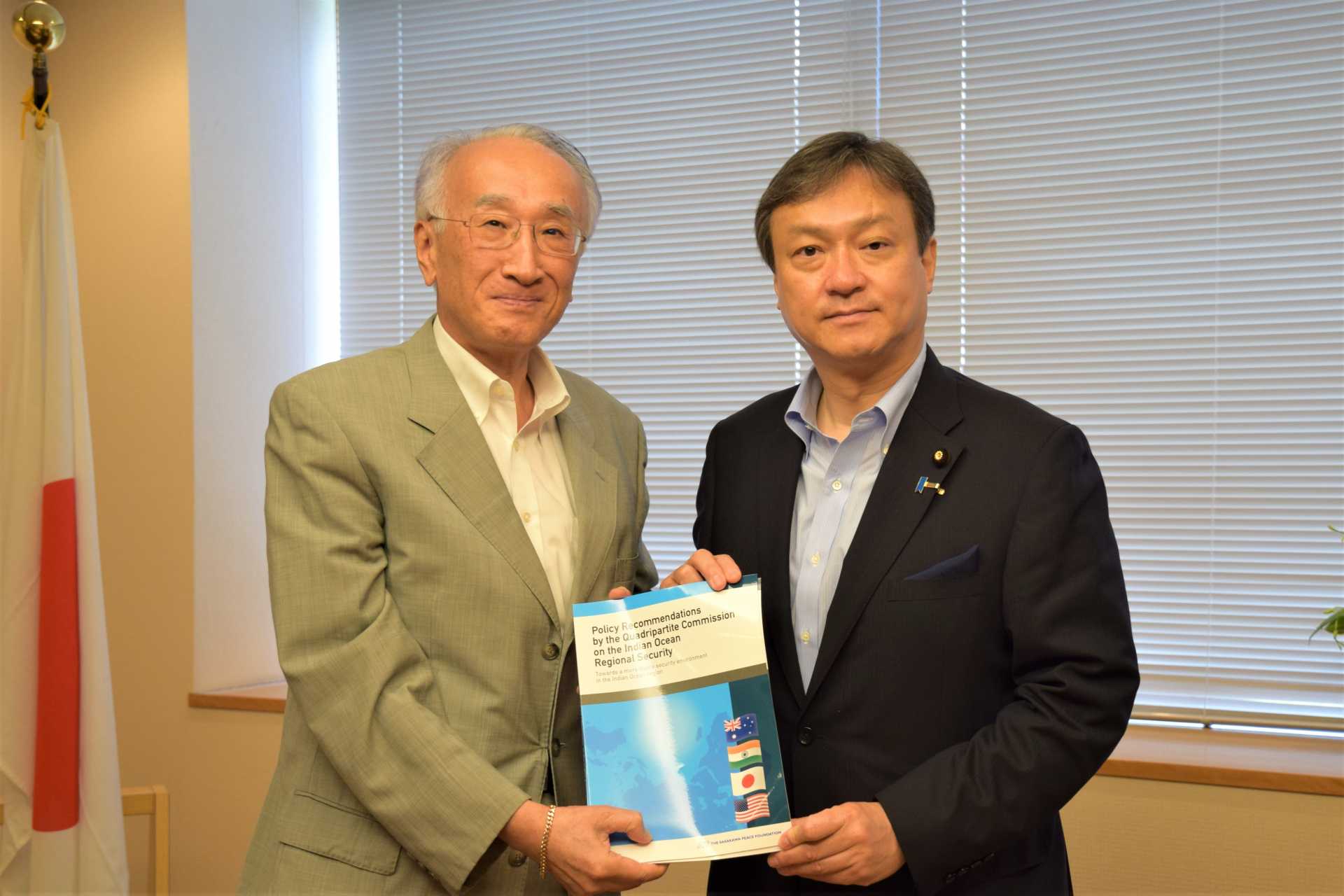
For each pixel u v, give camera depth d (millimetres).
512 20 3293
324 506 1424
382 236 3434
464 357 1528
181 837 3061
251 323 3232
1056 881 1463
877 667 1396
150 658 3111
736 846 1321
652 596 1438
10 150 3176
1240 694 2590
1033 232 2762
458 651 1416
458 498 1439
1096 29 2729
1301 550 2545
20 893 2035
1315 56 2549
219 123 3156
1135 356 2674
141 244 3127
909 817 1283
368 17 3455
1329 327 2525
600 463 1625
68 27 3211
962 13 2840
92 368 3182
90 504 2111
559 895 1493
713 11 3090
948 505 1411
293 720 1498
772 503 1545
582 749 1501
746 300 3047
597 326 3184
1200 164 2629
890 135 2904
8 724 2041
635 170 3148
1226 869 2211
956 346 2824
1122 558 2686
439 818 1331
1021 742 1318
